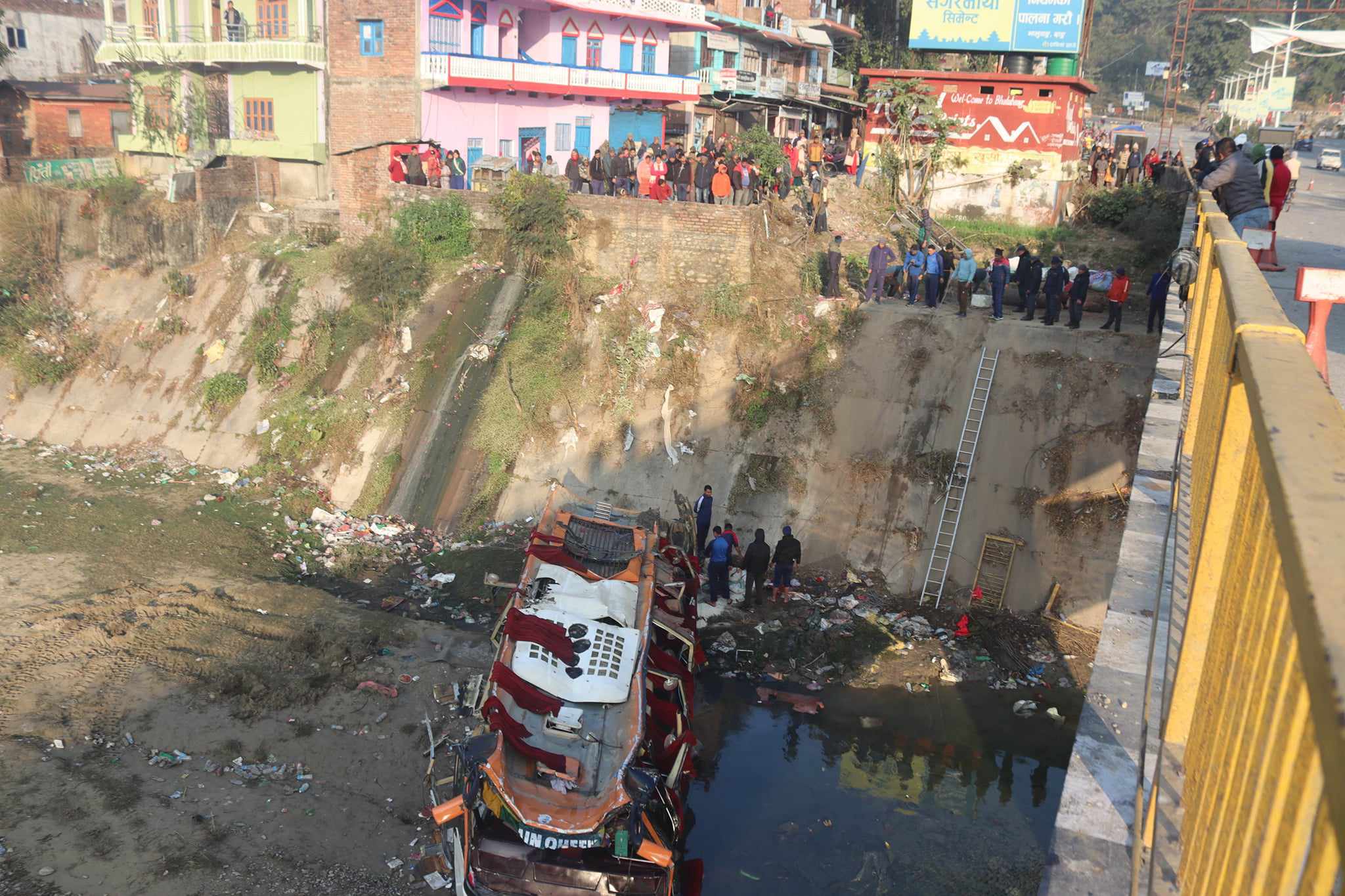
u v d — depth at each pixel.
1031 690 17.20
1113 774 3.22
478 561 20.84
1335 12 33.19
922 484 20.67
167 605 17.92
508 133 35.53
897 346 22.70
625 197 25.95
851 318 23.52
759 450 22.27
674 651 16.14
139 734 14.12
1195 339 7.12
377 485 23.36
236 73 37.38
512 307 25.47
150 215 31.20
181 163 38.56
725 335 24.05
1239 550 2.17
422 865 12.17
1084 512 19.31
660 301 25.20
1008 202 31.80
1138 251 29.09
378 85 32.41
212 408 26.08
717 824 13.67
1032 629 18.42
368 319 26.31
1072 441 20.08
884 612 19.33
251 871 11.76
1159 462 6.70
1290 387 1.74
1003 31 31.08
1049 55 31.47
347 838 12.52
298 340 26.88
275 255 29.34
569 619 14.60
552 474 22.84
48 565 19.27
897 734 16.02
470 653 17.16
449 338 25.36
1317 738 0.94
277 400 25.75
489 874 11.08
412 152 29.28
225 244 31.12
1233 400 2.85
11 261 30.66
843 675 17.58
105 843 11.93
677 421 23.12
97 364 28.27
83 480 23.95
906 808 14.23
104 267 31.59
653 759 12.99
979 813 14.19
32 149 42.22
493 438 23.23
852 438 21.77
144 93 39.75
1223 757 1.94
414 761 14.16
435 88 31.81
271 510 22.89
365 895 11.58
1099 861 2.82
